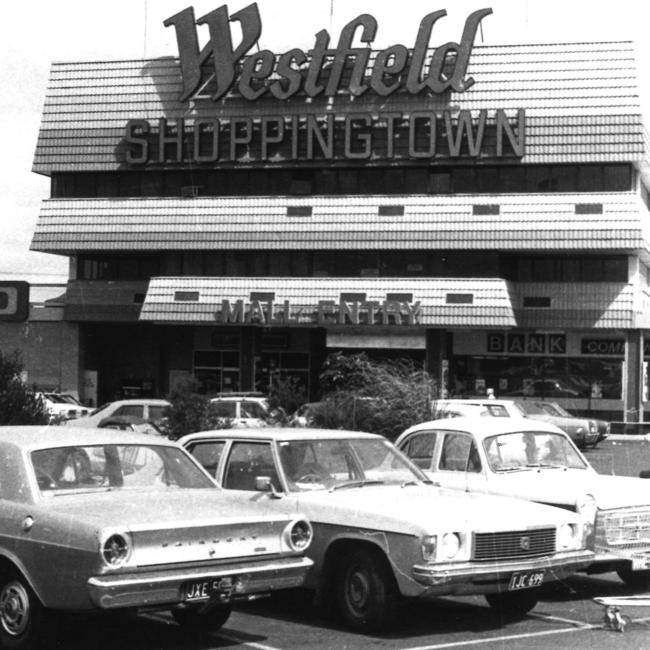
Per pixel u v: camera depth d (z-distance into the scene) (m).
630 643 9.73
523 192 46.75
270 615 11.01
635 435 45.50
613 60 45.75
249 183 50.12
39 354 53.16
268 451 11.11
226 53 49.66
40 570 8.65
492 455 12.64
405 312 46.62
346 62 48.50
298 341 51.62
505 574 10.03
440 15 47.38
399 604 10.52
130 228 50.50
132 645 9.58
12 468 9.31
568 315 47.22
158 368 53.41
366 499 10.52
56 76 51.88
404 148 47.75
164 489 9.85
